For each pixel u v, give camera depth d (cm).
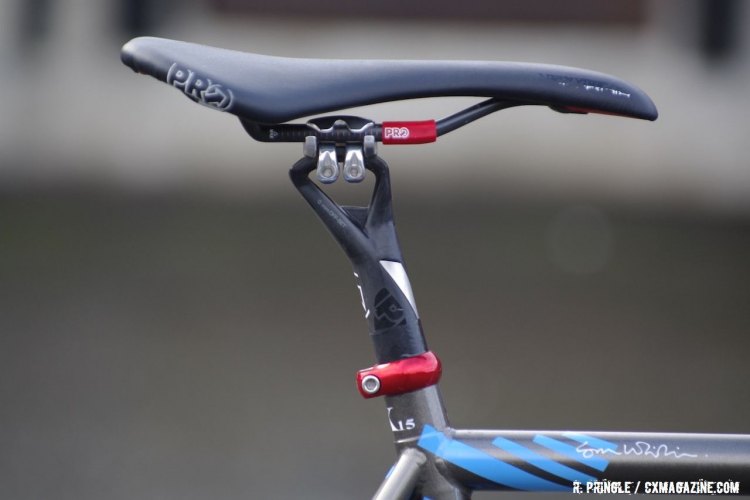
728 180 2228
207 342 1289
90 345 1268
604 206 2152
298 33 2412
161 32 2384
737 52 2328
